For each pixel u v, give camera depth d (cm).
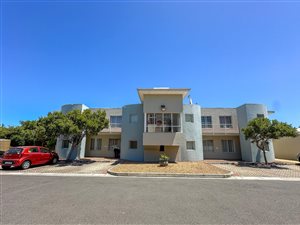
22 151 1459
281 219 480
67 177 1098
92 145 2462
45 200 622
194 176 1158
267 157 2078
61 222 449
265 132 1706
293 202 626
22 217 477
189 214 508
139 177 1112
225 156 2386
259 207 571
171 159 1955
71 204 582
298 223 457
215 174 1158
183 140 1878
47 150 1727
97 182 942
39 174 1210
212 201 628
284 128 1641
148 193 723
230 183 948
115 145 2441
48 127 1711
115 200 627
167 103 1966
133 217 484
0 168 1463
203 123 2466
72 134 1789
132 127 2136
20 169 1416
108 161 1970
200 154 2131
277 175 1217
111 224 441
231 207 568
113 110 2520
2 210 527
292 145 2372
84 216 487
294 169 1513
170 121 1948
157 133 1878
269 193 744
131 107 2197
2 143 2319
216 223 453
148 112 1948
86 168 1482
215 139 2445
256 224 449
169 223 450
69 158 1972
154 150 1980
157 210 536
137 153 2053
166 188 814
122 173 1185
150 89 1898
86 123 1752
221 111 2502
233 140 2428
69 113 1845
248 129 1802
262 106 2225
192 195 700
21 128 2520
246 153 2155
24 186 838
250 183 952
